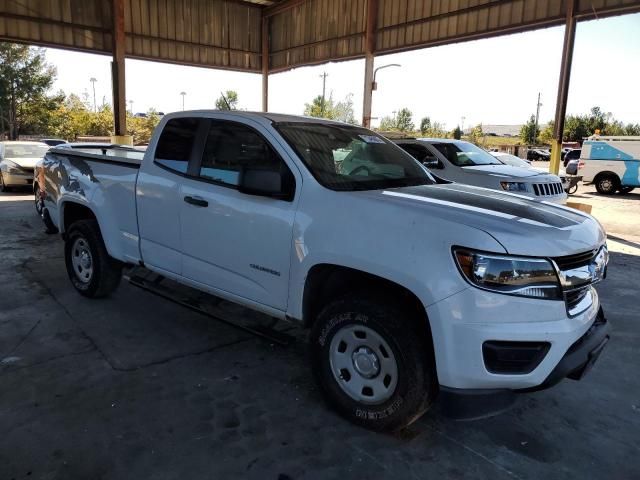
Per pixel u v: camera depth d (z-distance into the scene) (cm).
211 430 305
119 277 514
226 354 411
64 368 376
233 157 377
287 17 2108
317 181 330
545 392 369
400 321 284
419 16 1644
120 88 1789
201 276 397
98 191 481
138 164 448
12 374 364
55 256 701
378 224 291
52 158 565
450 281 262
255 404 336
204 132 402
